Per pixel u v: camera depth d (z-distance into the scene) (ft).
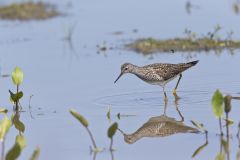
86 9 90.58
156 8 88.69
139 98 56.03
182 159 42.16
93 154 43.57
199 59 66.85
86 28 81.92
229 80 58.95
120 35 77.82
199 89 57.16
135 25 81.51
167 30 78.13
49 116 52.16
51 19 86.74
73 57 70.13
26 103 55.67
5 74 64.23
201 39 72.54
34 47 74.74
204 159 42.01
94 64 67.21
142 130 48.16
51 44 75.72
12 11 89.71
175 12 85.71
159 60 67.26
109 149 44.47
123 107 53.67
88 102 55.26
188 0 90.74
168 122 49.52
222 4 87.30
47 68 66.28
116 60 68.39
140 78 58.44
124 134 47.47
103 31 80.02
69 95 57.26
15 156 39.91
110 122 49.98
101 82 60.90
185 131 47.47
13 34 80.79
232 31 73.61
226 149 42.22
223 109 45.39
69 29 78.23
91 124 49.65
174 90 56.44
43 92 58.39
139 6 90.43
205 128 47.44
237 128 46.83
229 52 69.05
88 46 74.38
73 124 50.03
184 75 61.57
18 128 49.62
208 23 79.15
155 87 59.21
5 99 57.06
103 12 88.63
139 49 72.02
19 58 70.18
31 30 82.23
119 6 91.30
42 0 94.63
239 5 85.40
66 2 94.32
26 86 60.39
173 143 45.21
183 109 52.31
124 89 58.70
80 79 62.08
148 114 51.65
